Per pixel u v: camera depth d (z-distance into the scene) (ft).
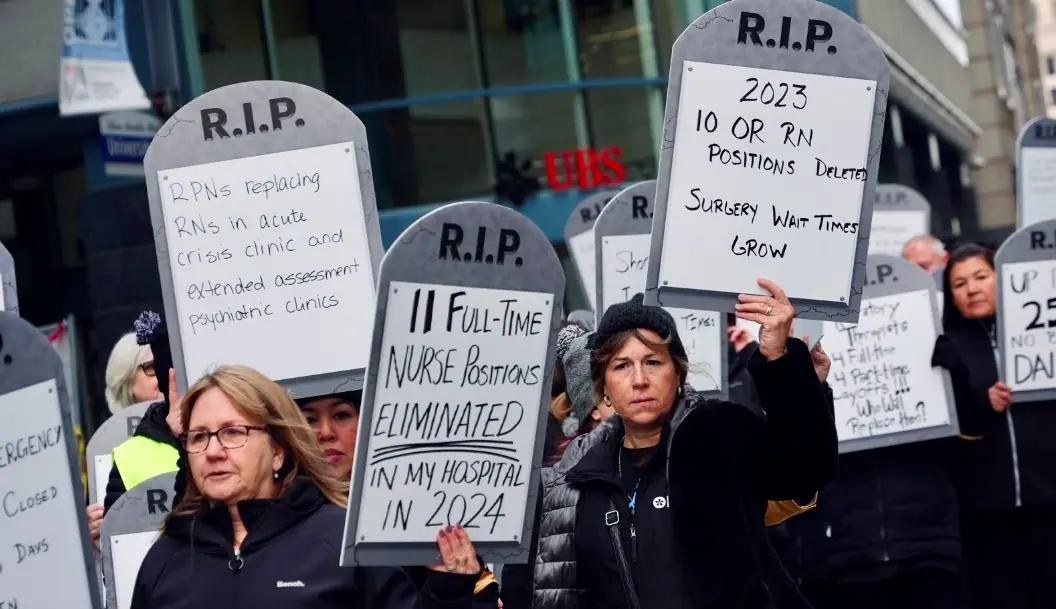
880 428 32.55
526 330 18.15
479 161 73.05
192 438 16.90
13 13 62.08
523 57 73.67
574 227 37.70
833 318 20.03
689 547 18.88
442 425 17.85
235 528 16.96
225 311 20.65
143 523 22.26
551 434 25.93
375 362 17.61
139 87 51.34
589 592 19.69
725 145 19.89
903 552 31.99
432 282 17.80
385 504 17.56
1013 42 194.80
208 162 20.63
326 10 71.77
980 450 33.76
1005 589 34.22
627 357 19.30
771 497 19.31
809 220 20.01
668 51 75.41
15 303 20.34
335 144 20.67
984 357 33.94
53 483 16.60
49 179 67.21
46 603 16.49
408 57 72.59
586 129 73.72
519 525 18.15
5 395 16.40
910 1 118.73
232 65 69.00
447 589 17.61
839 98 19.99
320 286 20.67
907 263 32.99
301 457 17.10
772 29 19.89
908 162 110.93
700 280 19.89
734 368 31.42
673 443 19.01
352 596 16.98
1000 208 154.81
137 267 62.54
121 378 29.25
